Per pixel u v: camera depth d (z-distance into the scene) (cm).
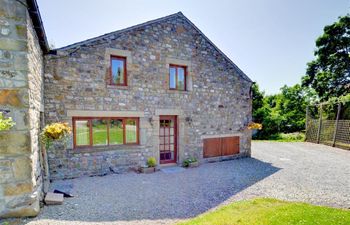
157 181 598
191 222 335
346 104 1286
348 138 1210
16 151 329
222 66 896
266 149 1233
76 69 610
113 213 383
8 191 325
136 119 713
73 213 375
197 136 834
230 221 335
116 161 672
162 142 787
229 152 923
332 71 1691
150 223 347
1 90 319
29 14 364
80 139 631
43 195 438
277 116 1977
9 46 325
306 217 348
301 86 2002
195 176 656
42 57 553
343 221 333
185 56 795
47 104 578
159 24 739
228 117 919
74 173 613
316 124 1508
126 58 684
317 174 689
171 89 773
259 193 509
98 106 639
